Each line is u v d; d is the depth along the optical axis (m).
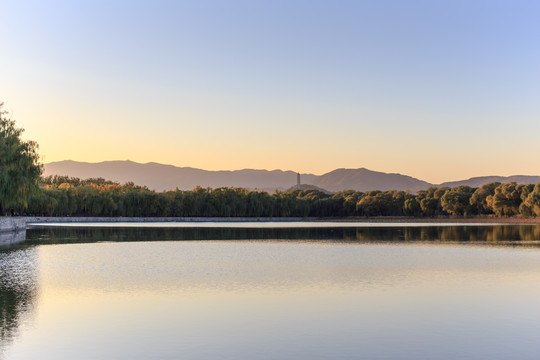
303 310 30.17
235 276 43.28
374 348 22.91
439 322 27.38
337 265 51.16
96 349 22.69
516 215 188.00
